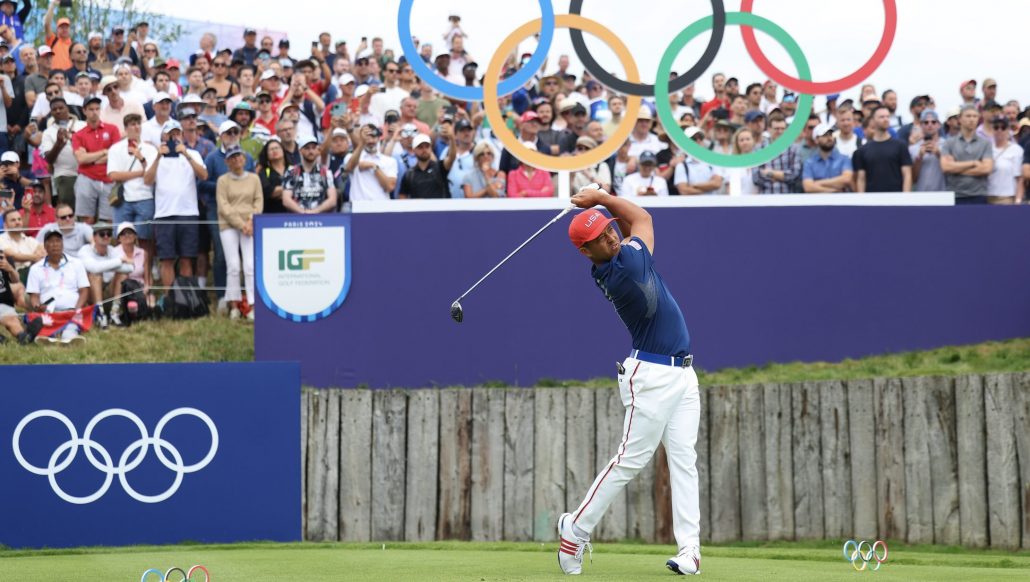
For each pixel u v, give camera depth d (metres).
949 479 18.80
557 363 23.56
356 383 23.50
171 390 19.91
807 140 27.39
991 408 18.44
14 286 25.16
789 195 23.92
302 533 20.44
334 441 20.92
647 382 11.59
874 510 19.47
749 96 30.73
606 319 23.58
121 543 19.67
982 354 23.12
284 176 25.91
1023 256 24.28
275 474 20.08
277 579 11.69
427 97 30.56
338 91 32.53
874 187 26.05
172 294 25.53
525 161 23.88
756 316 23.77
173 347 24.69
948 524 18.77
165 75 30.55
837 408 19.80
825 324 23.92
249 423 20.06
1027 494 18.08
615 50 24.03
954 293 24.16
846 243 23.98
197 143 27.58
